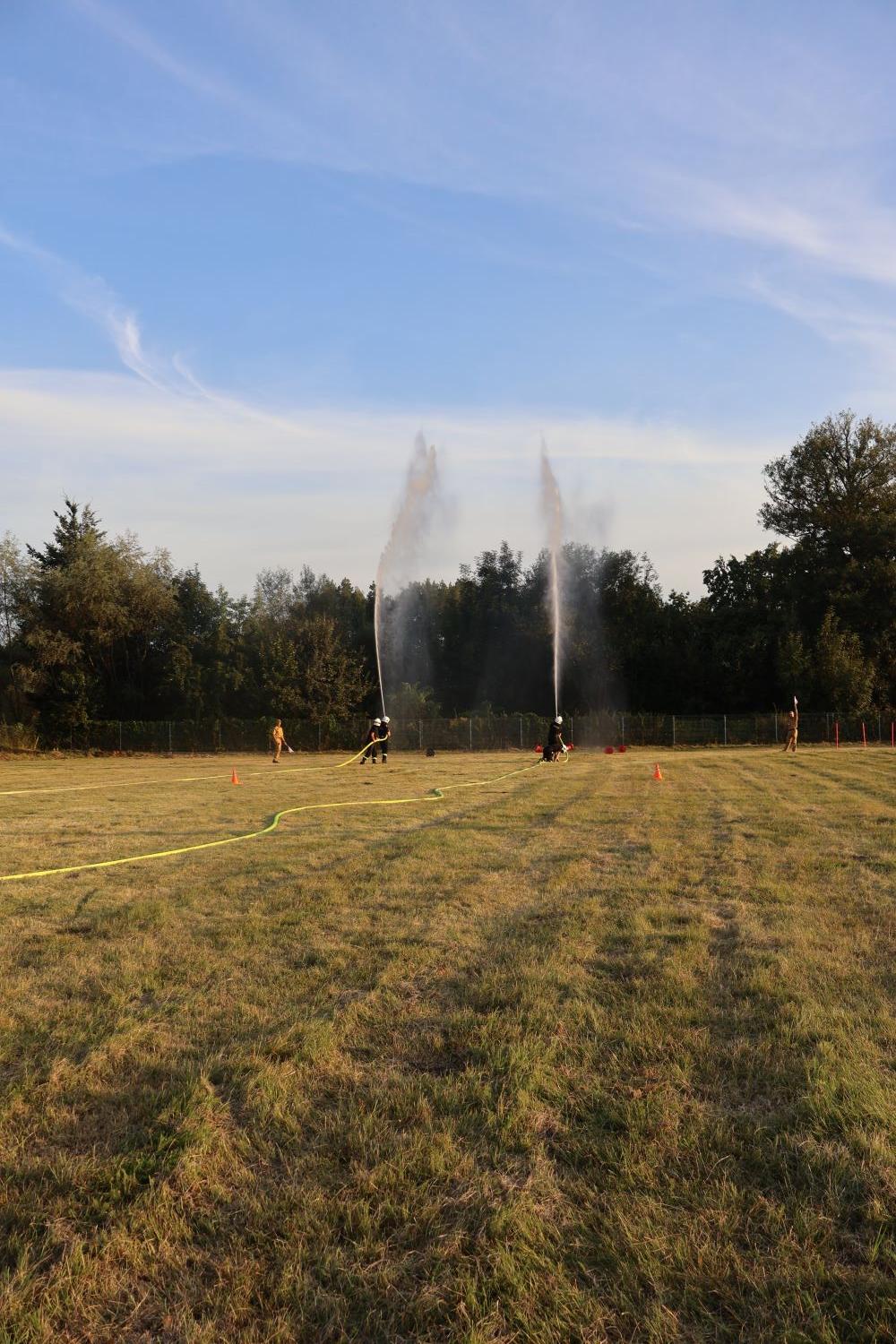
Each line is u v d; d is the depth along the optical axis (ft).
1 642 176.14
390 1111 12.57
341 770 95.30
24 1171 11.20
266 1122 12.28
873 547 172.55
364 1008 16.61
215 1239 9.91
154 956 20.45
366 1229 9.86
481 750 143.95
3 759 143.13
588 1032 15.30
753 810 47.32
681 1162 11.09
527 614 193.26
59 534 184.14
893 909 23.86
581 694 177.17
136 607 176.55
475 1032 15.24
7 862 34.01
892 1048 14.34
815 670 157.89
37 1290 9.09
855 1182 10.51
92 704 164.04
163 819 48.26
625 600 183.21
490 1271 9.23
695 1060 14.01
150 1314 8.83
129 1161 11.34
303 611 204.85
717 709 172.45
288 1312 8.74
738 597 188.65
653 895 26.07
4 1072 14.32
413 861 32.27
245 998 17.48
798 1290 8.79
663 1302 8.72
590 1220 9.99
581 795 57.77
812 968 18.65
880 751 111.75
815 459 183.52
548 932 21.83
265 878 29.78
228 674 169.78
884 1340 8.21
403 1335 8.47
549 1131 12.06
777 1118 12.09
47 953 20.90
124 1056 14.70
